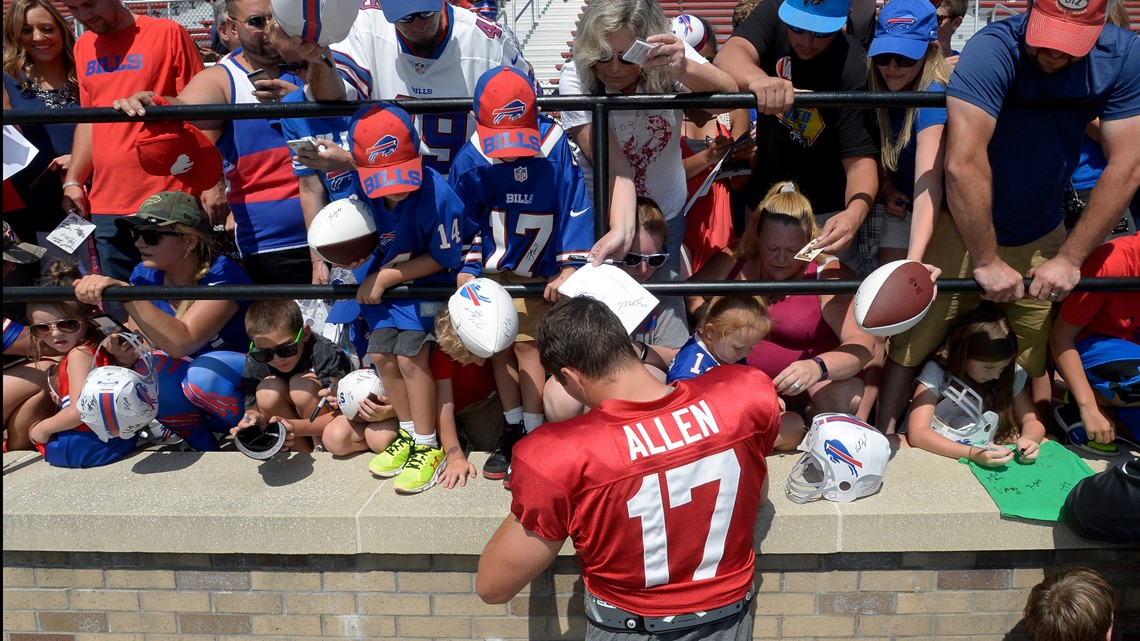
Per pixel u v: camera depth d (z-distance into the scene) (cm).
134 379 302
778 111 261
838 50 318
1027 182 279
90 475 309
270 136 343
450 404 310
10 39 424
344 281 345
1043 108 261
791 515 271
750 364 314
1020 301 308
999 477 289
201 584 290
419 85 309
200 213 343
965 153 253
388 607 286
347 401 303
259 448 290
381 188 242
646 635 214
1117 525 252
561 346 213
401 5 277
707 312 285
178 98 315
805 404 328
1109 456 309
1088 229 257
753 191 365
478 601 282
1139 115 251
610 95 263
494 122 250
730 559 216
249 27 327
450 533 273
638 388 212
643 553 206
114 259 393
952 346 306
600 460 199
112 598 294
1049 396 338
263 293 280
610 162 294
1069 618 247
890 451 293
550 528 204
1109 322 306
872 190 310
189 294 282
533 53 1344
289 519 276
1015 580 281
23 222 426
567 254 281
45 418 344
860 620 284
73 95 437
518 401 309
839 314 306
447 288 276
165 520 280
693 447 204
